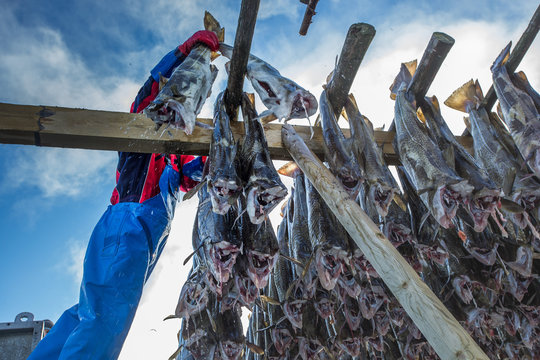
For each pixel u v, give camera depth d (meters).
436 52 1.70
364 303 1.89
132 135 1.55
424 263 1.90
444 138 1.80
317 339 1.99
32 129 1.47
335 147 1.67
